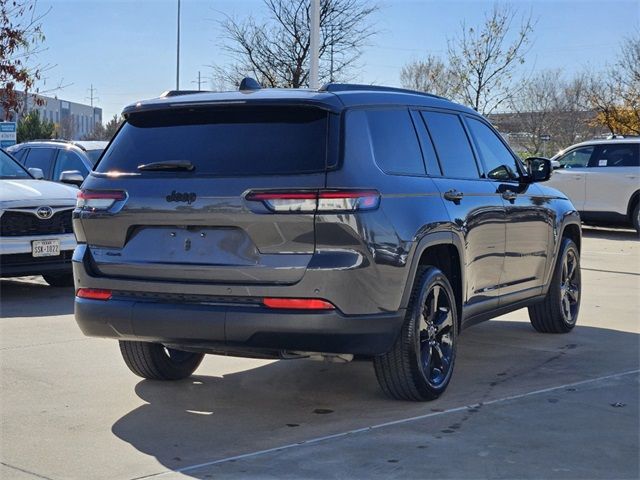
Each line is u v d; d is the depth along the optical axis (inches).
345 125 208.7
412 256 216.2
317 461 185.6
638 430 206.2
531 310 326.0
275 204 198.1
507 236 277.4
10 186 398.9
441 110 259.8
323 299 196.7
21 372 264.5
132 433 207.6
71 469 183.5
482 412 220.7
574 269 335.9
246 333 199.8
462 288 247.0
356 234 199.2
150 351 245.0
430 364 231.9
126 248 215.0
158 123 222.4
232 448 195.9
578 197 766.5
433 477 175.6
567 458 186.9
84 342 305.9
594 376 260.4
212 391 245.4
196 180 206.4
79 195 223.8
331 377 260.7
